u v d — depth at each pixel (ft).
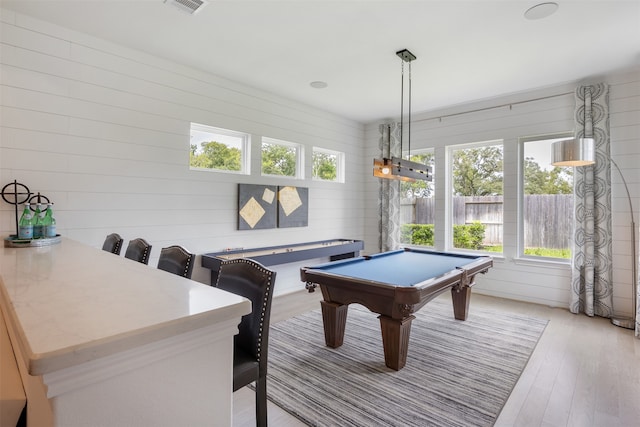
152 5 8.71
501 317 12.70
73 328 2.27
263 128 14.99
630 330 11.47
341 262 11.03
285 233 16.07
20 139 9.07
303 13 9.02
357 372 8.52
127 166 11.00
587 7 8.68
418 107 17.21
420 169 11.84
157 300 2.98
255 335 5.18
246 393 7.64
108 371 2.15
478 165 16.60
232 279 5.84
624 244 12.64
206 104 12.99
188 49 11.12
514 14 9.00
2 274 4.16
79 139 10.05
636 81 12.48
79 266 4.76
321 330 11.35
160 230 11.78
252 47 10.93
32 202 9.18
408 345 9.72
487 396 7.47
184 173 12.41
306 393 7.60
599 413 6.88
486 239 16.30
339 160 19.29
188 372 2.60
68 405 2.00
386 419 6.70
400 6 8.68
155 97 11.61
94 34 10.16
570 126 13.85
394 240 18.80
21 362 2.79
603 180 12.91
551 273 14.30
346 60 11.85
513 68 12.39
